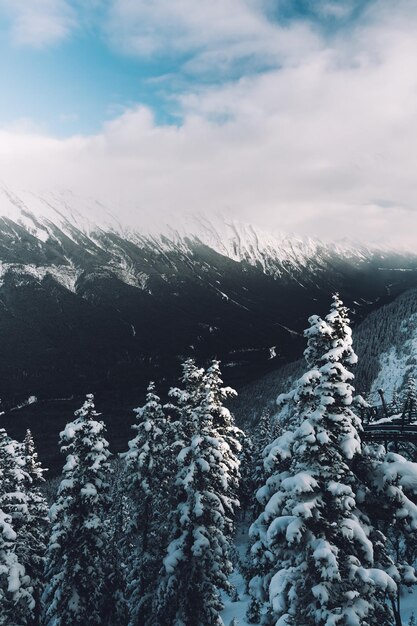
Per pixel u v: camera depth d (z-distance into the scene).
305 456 15.05
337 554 14.17
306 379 14.95
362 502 15.10
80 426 25.12
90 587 24.92
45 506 32.25
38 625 29.23
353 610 13.38
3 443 28.02
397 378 134.38
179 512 23.91
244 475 57.66
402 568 15.20
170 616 24.14
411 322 163.12
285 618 14.11
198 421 23.88
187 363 28.09
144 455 25.56
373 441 22.78
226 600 39.62
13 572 23.83
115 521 38.59
